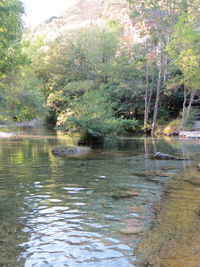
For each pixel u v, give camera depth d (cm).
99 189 646
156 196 585
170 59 3148
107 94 3241
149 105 3388
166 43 2978
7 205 529
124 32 4731
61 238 381
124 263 314
